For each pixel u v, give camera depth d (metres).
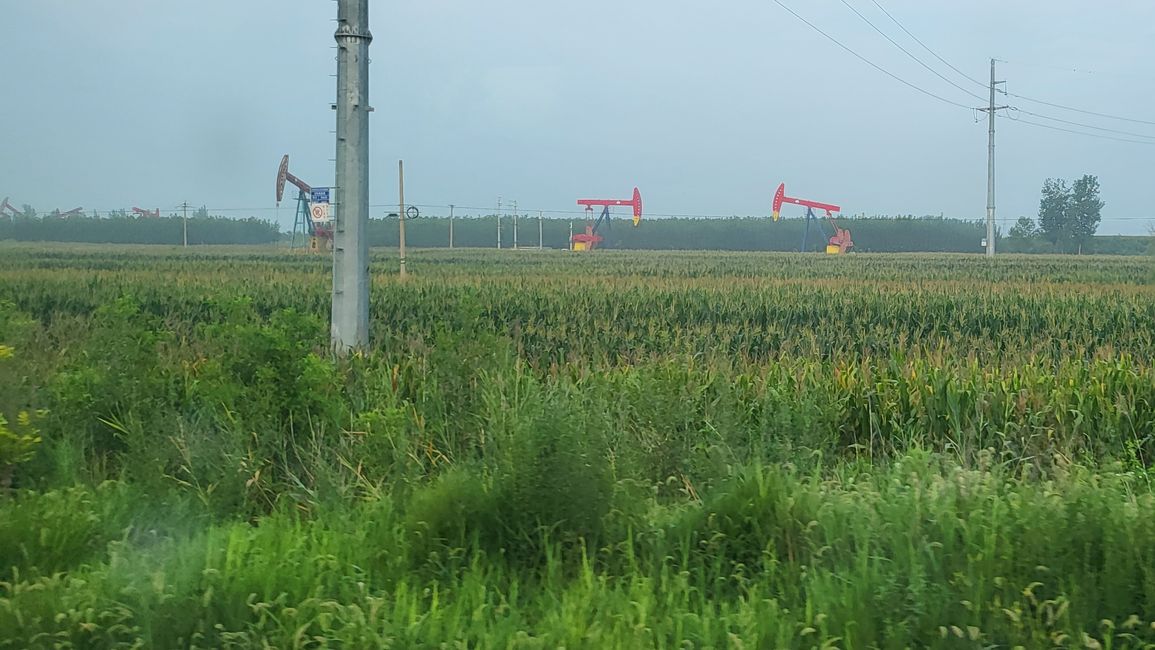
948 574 7.79
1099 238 168.25
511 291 36.22
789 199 160.75
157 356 13.70
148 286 38.12
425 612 7.47
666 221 194.38
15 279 44.41
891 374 15.90
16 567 7.86
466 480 9.38
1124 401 13.86
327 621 6.98
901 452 13.28
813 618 7.22
